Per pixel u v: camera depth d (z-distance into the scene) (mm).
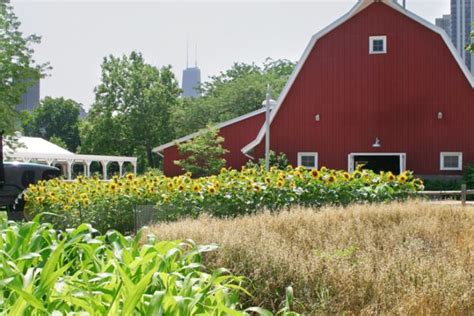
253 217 9594
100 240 4141
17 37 32312
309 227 8312
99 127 71562
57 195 13891
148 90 71188
